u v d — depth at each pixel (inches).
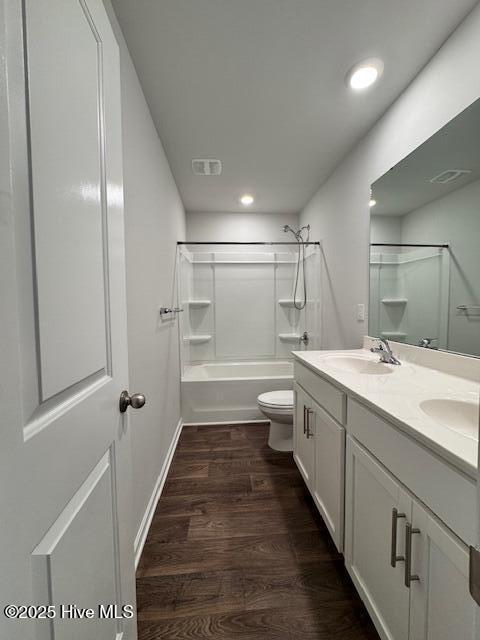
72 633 19.6
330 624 37.9
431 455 25.5
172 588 42.7
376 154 68.2
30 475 15.8
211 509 59.2
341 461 43.3
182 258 110.9
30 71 16.4
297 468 74.4
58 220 19.2
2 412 13.7
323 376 50.9
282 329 141.1
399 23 44.0
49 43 18.4
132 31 44.9
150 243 61.5
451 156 47.4
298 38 46.3
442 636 24.3
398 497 30.0
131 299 48.1
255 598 41.2
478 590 12.7
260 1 40.6
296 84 56.1
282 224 139.1
